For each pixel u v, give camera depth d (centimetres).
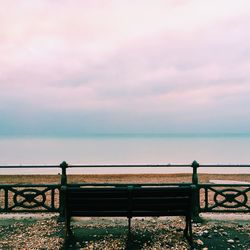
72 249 698
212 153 8469
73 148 12688
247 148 11719
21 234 785
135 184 739
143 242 734
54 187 829
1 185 819
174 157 6962
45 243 730
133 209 708
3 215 945
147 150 10575
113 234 783
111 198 701
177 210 712
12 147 13700
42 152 9769
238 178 1841
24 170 3528
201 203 1169
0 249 698
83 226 841
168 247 705
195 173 843
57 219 867
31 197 830
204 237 759
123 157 7194
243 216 914
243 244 719
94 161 6206
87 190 695
